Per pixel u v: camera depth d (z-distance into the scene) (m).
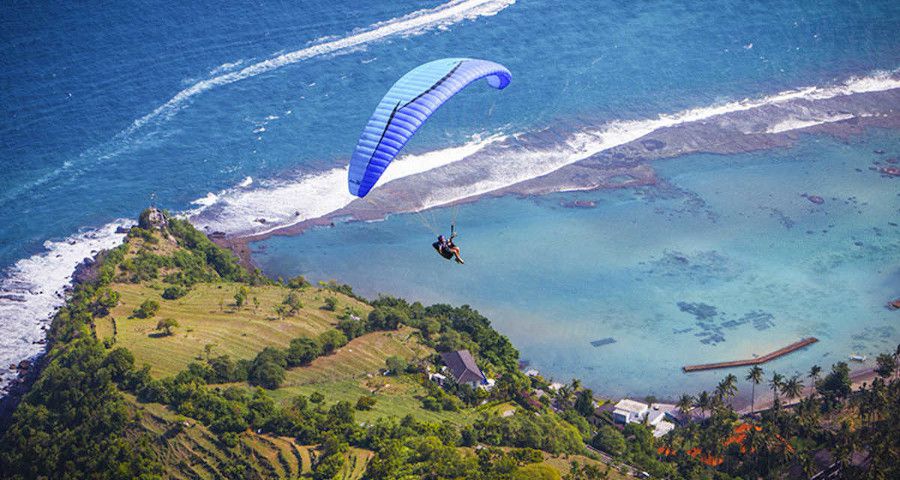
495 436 130.38
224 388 139.75
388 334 160.75
